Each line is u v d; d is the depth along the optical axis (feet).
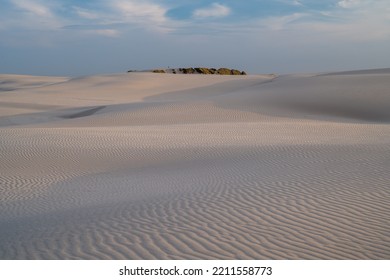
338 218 25.52
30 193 40.50
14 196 39.55
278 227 24.39
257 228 24.32
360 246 21.65
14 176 48.01
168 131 81.35
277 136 74.38
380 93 131.23
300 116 114.93
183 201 30.60
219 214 26.99
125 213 28.37
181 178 41.04
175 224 25.44
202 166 47.16
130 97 210.18
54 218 29.19
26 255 21.97
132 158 55.83
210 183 37.01
